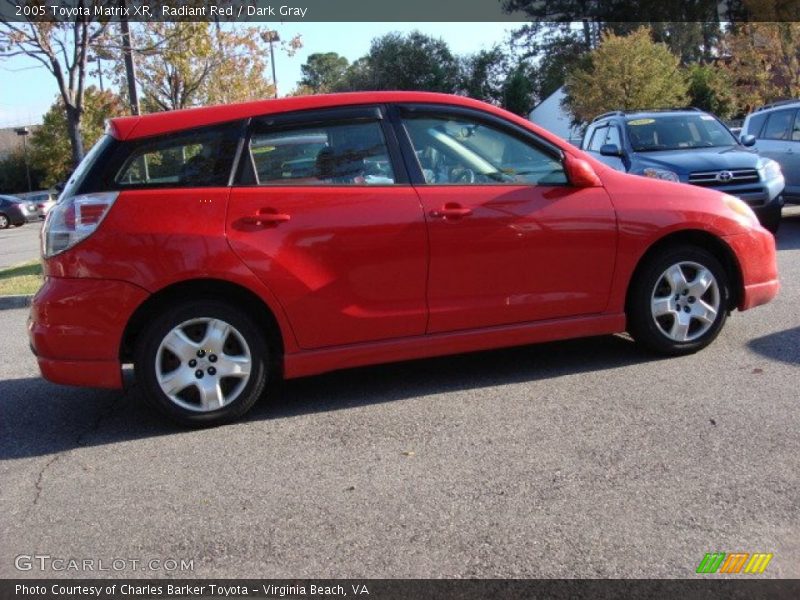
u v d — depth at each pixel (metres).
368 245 4.55
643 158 9.84
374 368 5.51
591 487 3.51
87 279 4.28
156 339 4.36
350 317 4.58
